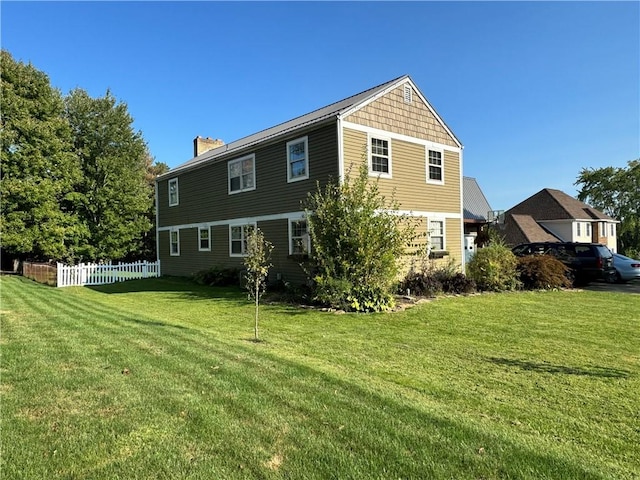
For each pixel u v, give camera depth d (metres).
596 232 40.53
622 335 7.25
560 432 3.31
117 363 5.04
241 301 11.88
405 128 15.12
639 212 49.00
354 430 3.22
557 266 14.80
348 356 5.72
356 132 13.41
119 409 3.63
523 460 2.79
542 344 6.55
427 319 8.78
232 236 17.64
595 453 2.96
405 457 2.82
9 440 3.06
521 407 3.85
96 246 26.98
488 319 8.78
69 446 2.97
